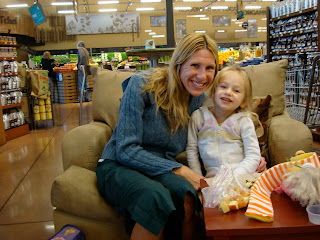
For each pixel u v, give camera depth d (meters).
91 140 1.71
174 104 1.49
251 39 17.80
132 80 1.52
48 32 15.05
